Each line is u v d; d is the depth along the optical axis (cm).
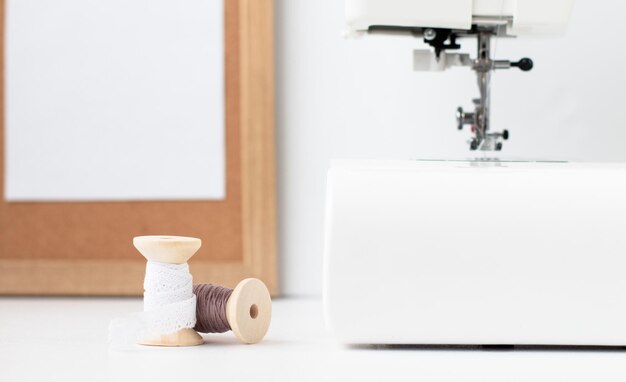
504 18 153
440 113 210
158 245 134
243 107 213
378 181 132
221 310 139
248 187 213
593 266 128
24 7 220
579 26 206
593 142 207
